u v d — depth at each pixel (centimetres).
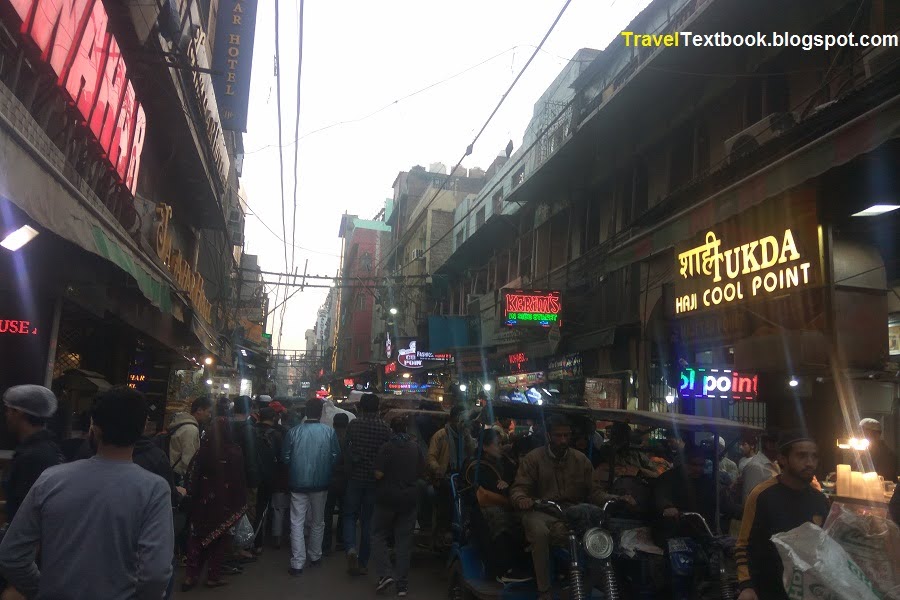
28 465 335
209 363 1986
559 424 526
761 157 834
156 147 1315
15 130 388
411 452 618
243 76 1691
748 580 327
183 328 1371
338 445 724
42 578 218
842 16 916
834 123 696
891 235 785
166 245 1098
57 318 718
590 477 523
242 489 620
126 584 222
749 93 1098
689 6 1254
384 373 3531
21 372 683
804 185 757
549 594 456
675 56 1162
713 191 957
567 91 2055
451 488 645
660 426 527
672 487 499
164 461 432
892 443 794
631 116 1430
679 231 846
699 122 1247
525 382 1833
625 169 1519
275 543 813
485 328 2220
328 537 773
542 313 1521
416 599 596
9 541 221
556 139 1980
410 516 613
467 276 2822
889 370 750
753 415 1016
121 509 225
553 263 1872
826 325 743
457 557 574
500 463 589
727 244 904
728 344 976
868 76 792
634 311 1362
